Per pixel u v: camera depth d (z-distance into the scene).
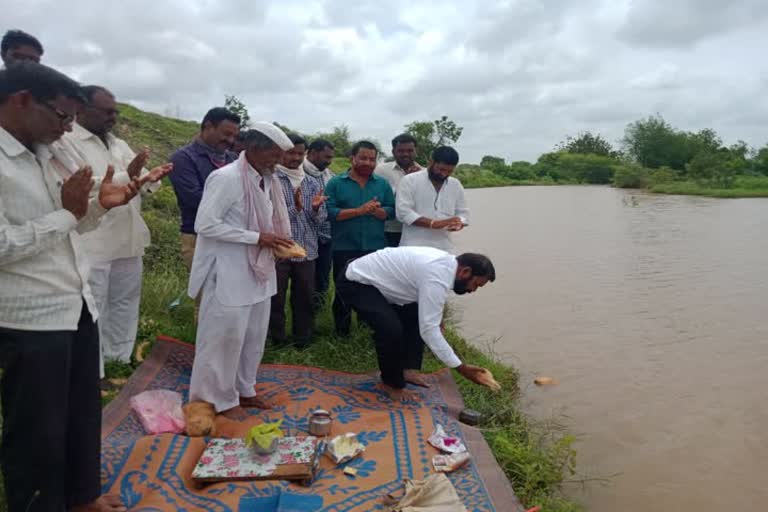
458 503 3.38
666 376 6.31
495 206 28.34
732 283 10.56
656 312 8.70
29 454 2.72
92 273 4.59
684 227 19.09
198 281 4.17
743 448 4.87
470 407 5.11
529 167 63.81
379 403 4.80
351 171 6.22
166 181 10.78
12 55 4.66
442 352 4.36
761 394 5.86
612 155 73.62
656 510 4.07
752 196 34.44
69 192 2.68
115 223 4.73
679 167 57.47
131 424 4.11
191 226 5.37
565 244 15.25
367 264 4.87
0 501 3.14
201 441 3.88
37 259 2.71
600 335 7.66
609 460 4.68
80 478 3.04
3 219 2.58
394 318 4.75
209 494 3.38
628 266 12.14
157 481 3.44
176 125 15.63
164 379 4.88
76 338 2.95
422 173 6.07
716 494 4.25
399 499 3.40
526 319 8.35
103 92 4.56
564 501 4.05
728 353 7.00
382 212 5.93
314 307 6.44
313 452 3.76
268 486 3.46
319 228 6.40
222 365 4.24
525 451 4.39
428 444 4.12
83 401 3.00
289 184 5.63
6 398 2.75
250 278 4.20
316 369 5.39
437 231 6.04
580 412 5.47
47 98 2.58
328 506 3.33
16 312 2.67
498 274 11.32
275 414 4.52
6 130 2.67
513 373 6.25
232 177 4.06
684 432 5.12
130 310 5.12
